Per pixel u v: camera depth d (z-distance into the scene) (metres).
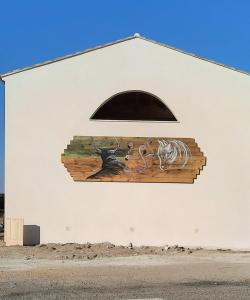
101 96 21.14
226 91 21.31
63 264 15.86
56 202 20.64
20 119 20.86
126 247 20.09
